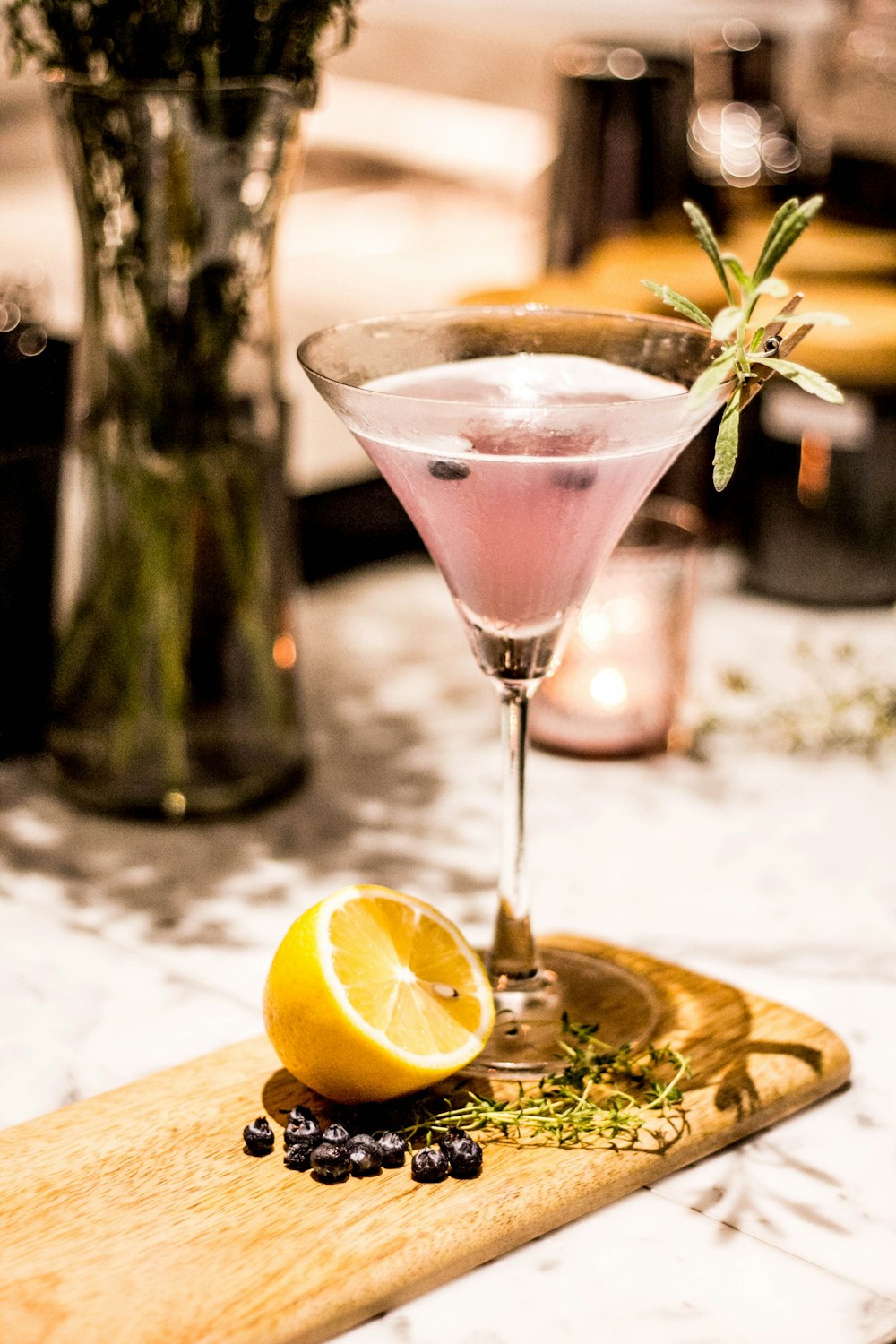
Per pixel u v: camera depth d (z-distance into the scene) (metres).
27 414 1.00
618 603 1.04
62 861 0.96
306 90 0.94
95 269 0.92
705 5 1.38
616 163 1.27
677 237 1.27
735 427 0.73
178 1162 0.77
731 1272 0.74
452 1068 0.78
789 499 1.20
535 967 0.85
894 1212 0.77
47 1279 0.72
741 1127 0.79
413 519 0.80
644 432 0.75
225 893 0.94
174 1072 0.81
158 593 0.95
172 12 0.90
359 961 0.78
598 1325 0.72
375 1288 0.72
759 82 1.30
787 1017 0.84
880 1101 0.82
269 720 0.99
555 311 0.82
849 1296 0.73
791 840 0.99
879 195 1.25
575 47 1.30
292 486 1.22
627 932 0.91
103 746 0.98
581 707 1.05
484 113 1.49
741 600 1.23
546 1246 0.75
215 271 0.92
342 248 1.47
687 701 1.11
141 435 0.94
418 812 1.01
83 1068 0.82
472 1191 0.75
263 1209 0.75
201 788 0.99
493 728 1.09
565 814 1.01
